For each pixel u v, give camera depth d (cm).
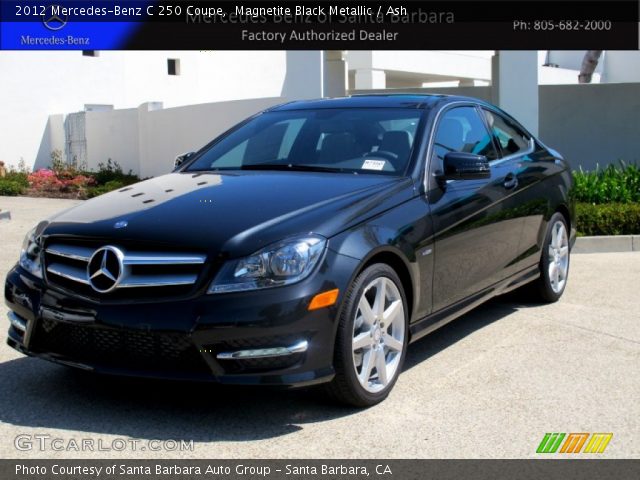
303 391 448
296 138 534
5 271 791
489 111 612
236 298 373
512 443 380
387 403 432
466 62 2905
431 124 515
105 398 438
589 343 551
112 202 457
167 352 382
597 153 1692
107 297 392
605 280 766
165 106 2481
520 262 599
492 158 580
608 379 474
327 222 404
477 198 523
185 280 381
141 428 396
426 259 461
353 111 547
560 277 680
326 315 385
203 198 440
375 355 423
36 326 418
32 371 484
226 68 2652
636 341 556
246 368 377
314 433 390
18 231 1081
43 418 408
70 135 2231
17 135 2202
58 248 420
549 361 510
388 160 490
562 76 3359
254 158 529
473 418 411
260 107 1627
